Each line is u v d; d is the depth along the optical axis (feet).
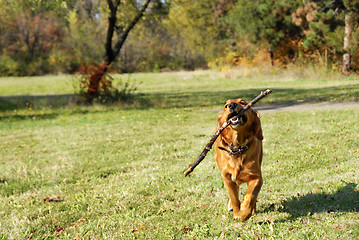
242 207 12.25
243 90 74.02
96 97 62.08
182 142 28.73
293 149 23.48
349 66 84.07
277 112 40.86
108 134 34.96
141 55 201.26
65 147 30.42
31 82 134.51
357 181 16.40
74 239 13.35
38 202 17.88
